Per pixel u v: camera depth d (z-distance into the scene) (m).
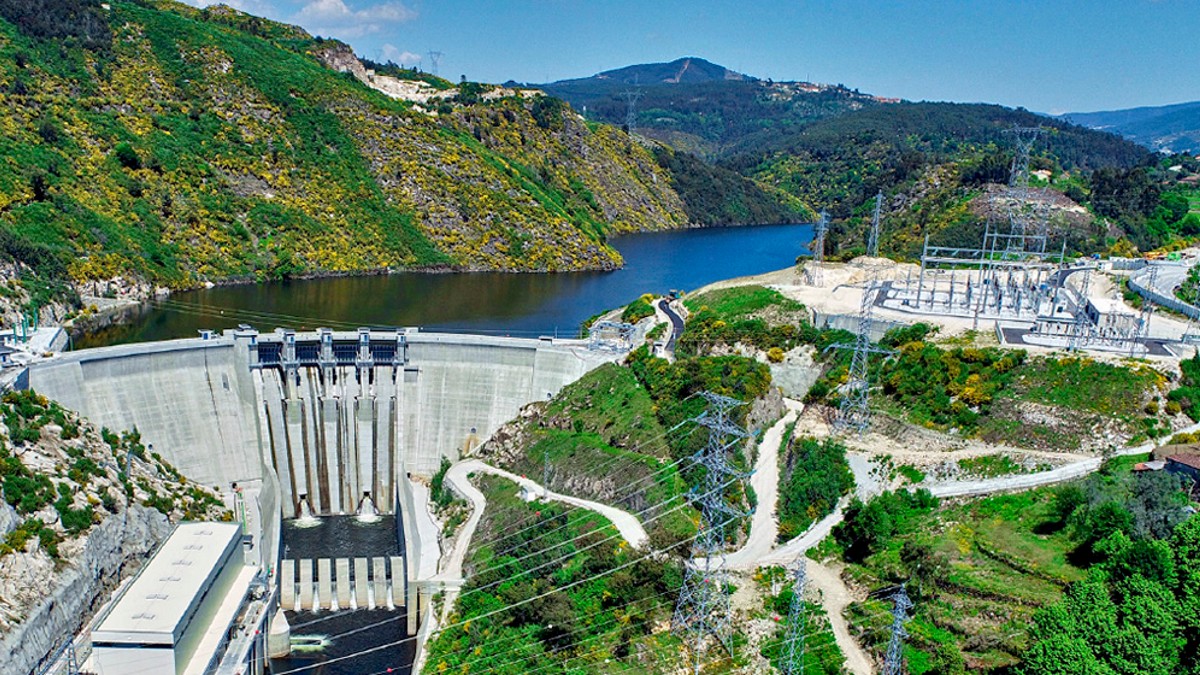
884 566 95.94
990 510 101.38
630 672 91.81
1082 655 69.50
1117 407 113.56
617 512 119.25
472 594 108.88
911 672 81.31
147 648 88.31
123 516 110.06
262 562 118.25
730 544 106.50
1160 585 75.12
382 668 108.00
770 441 127.62
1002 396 120.06
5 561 93.94
